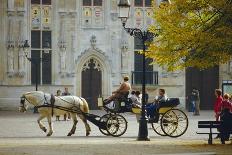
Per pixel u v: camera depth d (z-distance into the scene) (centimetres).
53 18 9244
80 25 9281
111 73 9312
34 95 5112
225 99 4706
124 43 9281
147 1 9412
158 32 4653
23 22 9131
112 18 9331
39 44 9200
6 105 9100
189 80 9519
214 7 4309
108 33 9331
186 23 4466
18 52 9119
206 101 9625
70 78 9238
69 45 9250
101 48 9306
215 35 4278
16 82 9112
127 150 3872
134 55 9356
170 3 4578
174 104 5062
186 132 5531
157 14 4603
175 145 4234
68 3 9262
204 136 5134
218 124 4341
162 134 5209
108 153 3694
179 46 4469
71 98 5097
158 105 5062
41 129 5466
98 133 5416
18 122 6762
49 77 9219
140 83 9338
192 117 7644
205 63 4362
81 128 5984
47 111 5084
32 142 4472
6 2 9112
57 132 5528
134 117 7812
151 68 9331
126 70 9312
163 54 4538
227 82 6556
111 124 5038
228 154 3666
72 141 4559
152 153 3700
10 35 9088
